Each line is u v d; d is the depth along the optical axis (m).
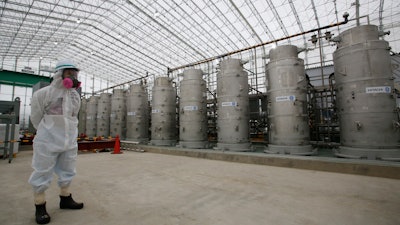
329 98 10.59
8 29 18.11
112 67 27.84
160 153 9.02
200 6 17.02
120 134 13.41
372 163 4.50
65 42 21.69
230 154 6.74
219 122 8.15
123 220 2.38
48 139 2.41
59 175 2.66
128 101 12.34
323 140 8.95
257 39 20.88
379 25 16.62
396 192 3.33
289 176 4.53
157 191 3.51
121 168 5.62
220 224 2.26
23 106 29.03
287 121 6.61
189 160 6.98
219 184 3.92
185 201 3.01
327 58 18.91
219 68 8.52
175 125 10.85
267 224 2.25
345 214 2.49
